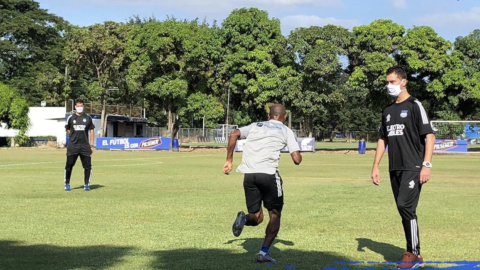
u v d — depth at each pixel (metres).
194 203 11.25
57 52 72.62
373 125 92.44
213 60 45.09
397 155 6.00
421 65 39.78
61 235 7.67
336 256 6.42
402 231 8.09
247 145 6.37
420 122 5.87
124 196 12.51
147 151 43.94
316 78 42.56
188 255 6.44
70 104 54.25
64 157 31.89
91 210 10.15
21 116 51.81
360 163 28.38
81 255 6.41
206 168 23.11
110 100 65.88
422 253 6.58
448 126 42.19
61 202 11.32
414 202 5.92
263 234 7.85
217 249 6.79
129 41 45.16
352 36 42.16
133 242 7.20
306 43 42.44
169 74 44.41
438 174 20.52
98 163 26.83
